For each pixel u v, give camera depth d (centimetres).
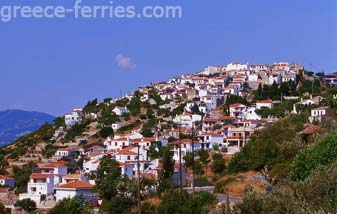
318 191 11594
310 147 18088
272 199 11894
